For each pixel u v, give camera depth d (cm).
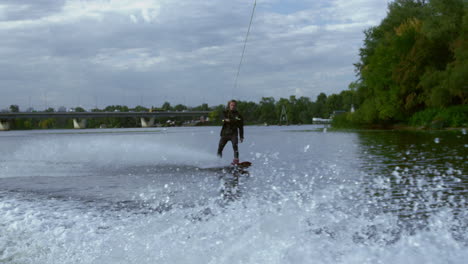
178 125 18038
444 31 3684
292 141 2167
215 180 684
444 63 3938
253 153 1320
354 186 590
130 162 1052
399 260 279
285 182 644
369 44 5369
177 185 637
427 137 2102
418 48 3941
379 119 4831
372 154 1141
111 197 545
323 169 809
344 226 370
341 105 17125
